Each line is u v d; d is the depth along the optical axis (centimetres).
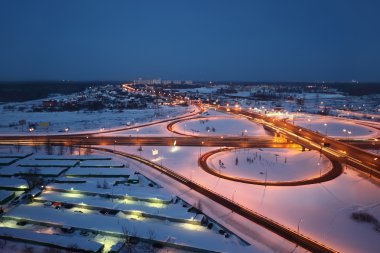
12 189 7831
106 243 5516
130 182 8475
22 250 5153
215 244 5338
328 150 11144
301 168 9762
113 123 18350
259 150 11756
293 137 13088
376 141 13012
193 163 10119
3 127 16988
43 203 7238
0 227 5812
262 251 5203
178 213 6512
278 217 6475
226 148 12069
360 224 6253
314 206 6988
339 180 8338
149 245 5409
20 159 10538
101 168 9488
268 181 8525
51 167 9600
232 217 6450
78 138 13975
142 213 6550
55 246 5241
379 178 8400
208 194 7612
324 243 5559
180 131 15588
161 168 9638
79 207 6981
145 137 14162
